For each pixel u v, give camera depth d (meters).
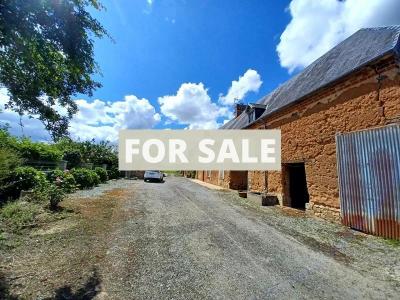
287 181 11.64
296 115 10.51
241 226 7.42
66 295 3.42
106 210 8.68
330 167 8.42
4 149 8.88
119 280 3.94
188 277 4.13
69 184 12.16
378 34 8.31
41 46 4.20
